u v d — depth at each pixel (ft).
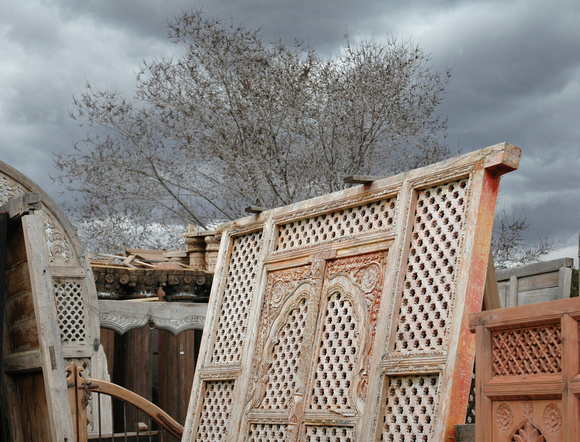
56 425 18.01
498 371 11.88
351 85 67.56
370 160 66.95
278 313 19.94
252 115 69.51
